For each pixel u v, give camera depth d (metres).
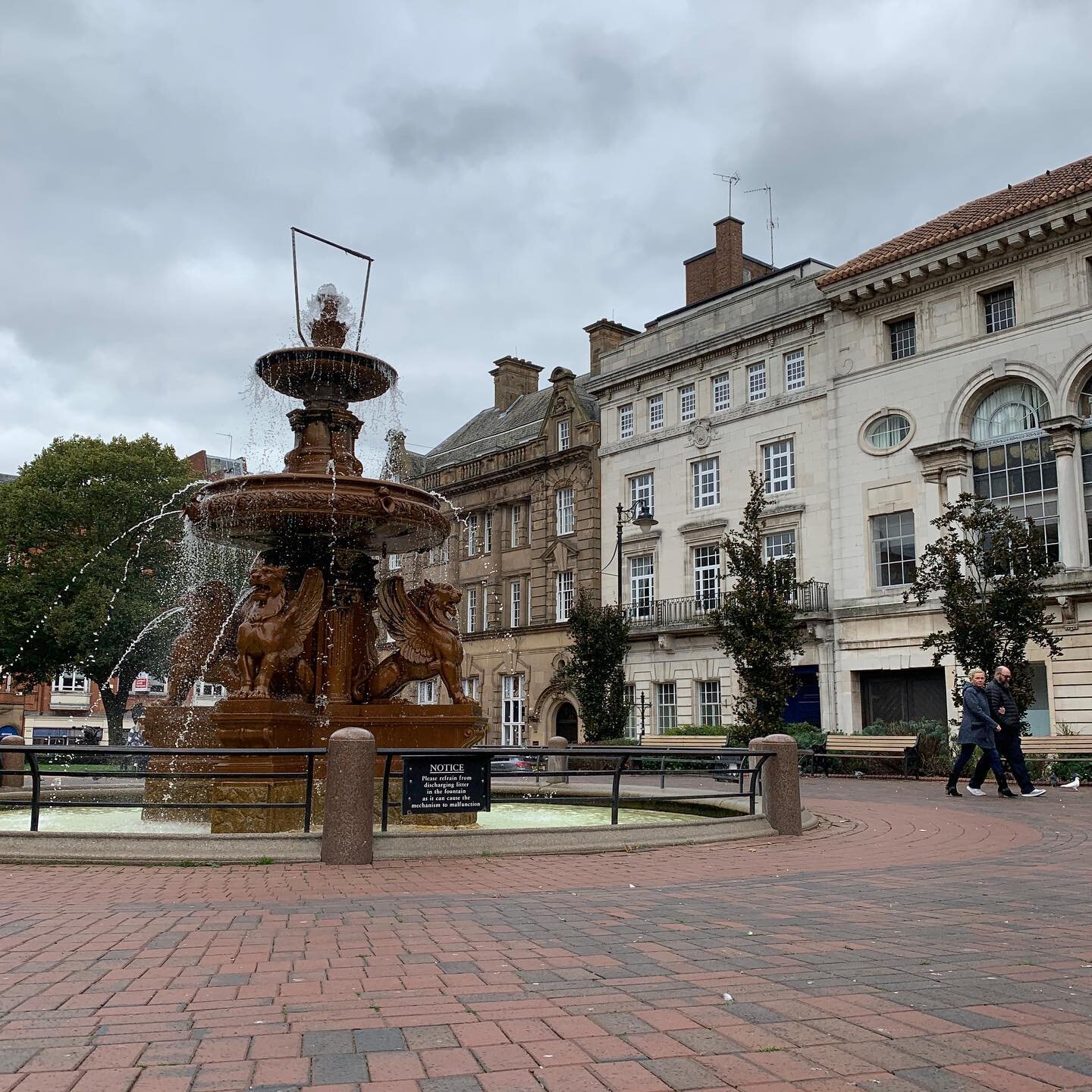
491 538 49.31
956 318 31.06
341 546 13.02
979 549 22.67
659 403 41.44
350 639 12.63
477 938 5.74
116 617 41.19
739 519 37.16
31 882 7.79
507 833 9.62
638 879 8.16
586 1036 3.89
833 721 32.81
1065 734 26.67
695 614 37.53
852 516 33.22
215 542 14.11
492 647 47.78
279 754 8.92
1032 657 28.31
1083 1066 3.54
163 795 12.23
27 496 42.78
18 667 43.97
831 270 36.78
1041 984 4.67
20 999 4.44
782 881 8.04
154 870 8.45
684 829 10.56
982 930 5.97
